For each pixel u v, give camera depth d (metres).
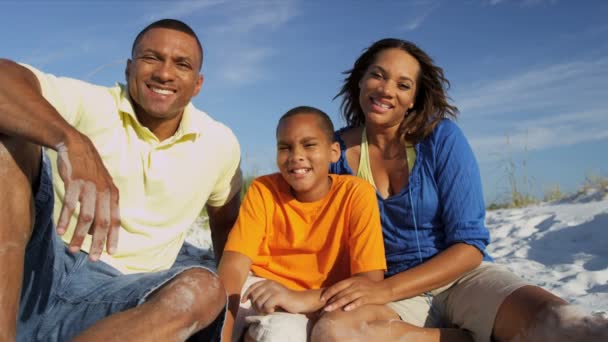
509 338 2.72
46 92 2.56
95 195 2.04
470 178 3.08
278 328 2.67
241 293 3.02
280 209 3.18
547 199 8.64
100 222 2.04
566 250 5.33
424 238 3.15
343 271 3.11
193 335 2.37
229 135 3.17
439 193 3.12
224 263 3.03
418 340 2.77
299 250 3.14
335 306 2.74
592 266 4.73
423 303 3.09
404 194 3.13
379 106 3.20
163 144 2.85
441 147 3.13
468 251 2.97
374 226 3.02
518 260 5.15
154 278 2.33
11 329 1.99
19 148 2.11
